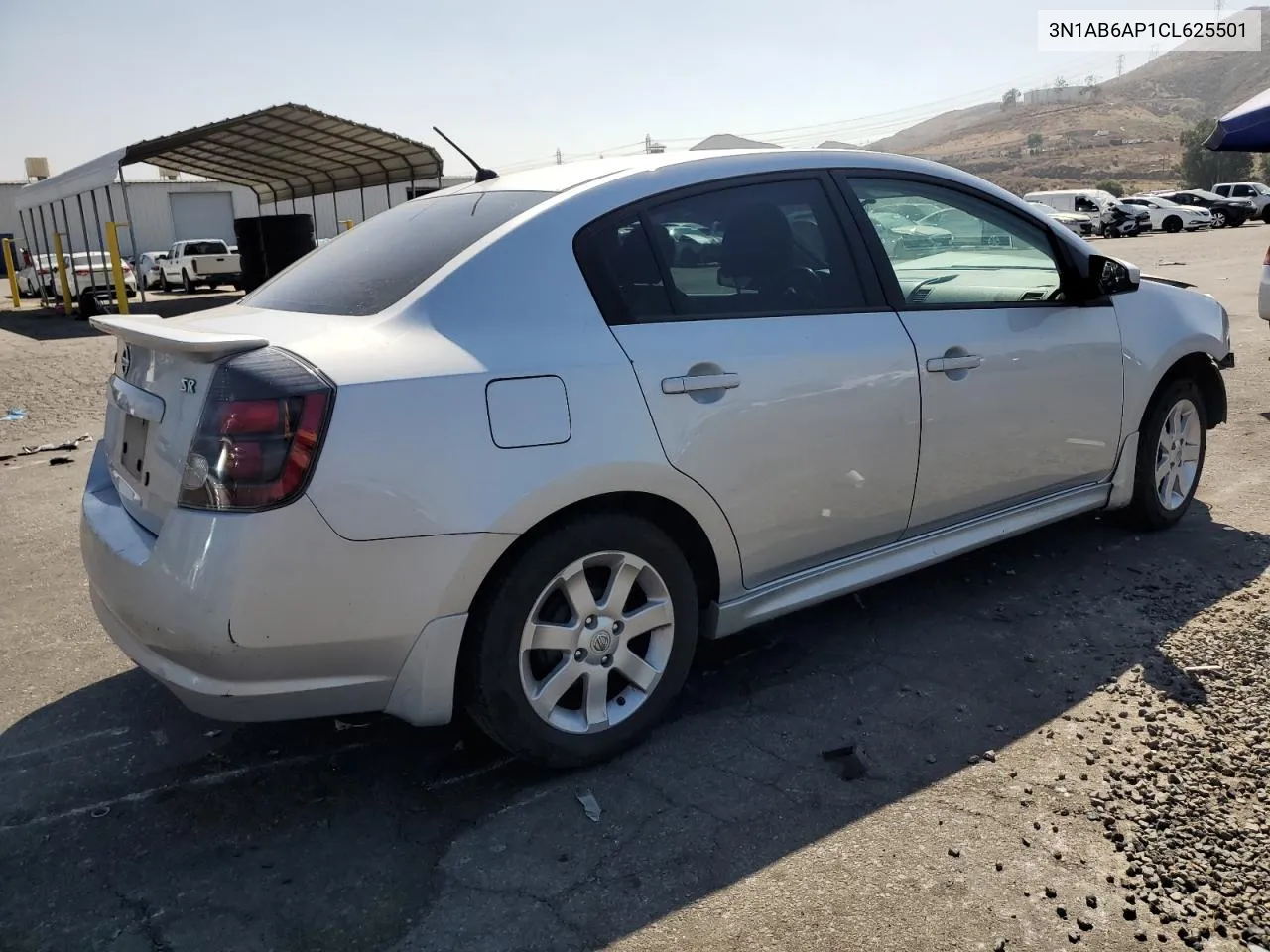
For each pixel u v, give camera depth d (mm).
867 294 3342
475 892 2369
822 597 3328
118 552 2596
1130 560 4320
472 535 2498
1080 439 4016
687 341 2891
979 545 3789
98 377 10977
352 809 2721
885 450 3305
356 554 2398
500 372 2570
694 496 2885
